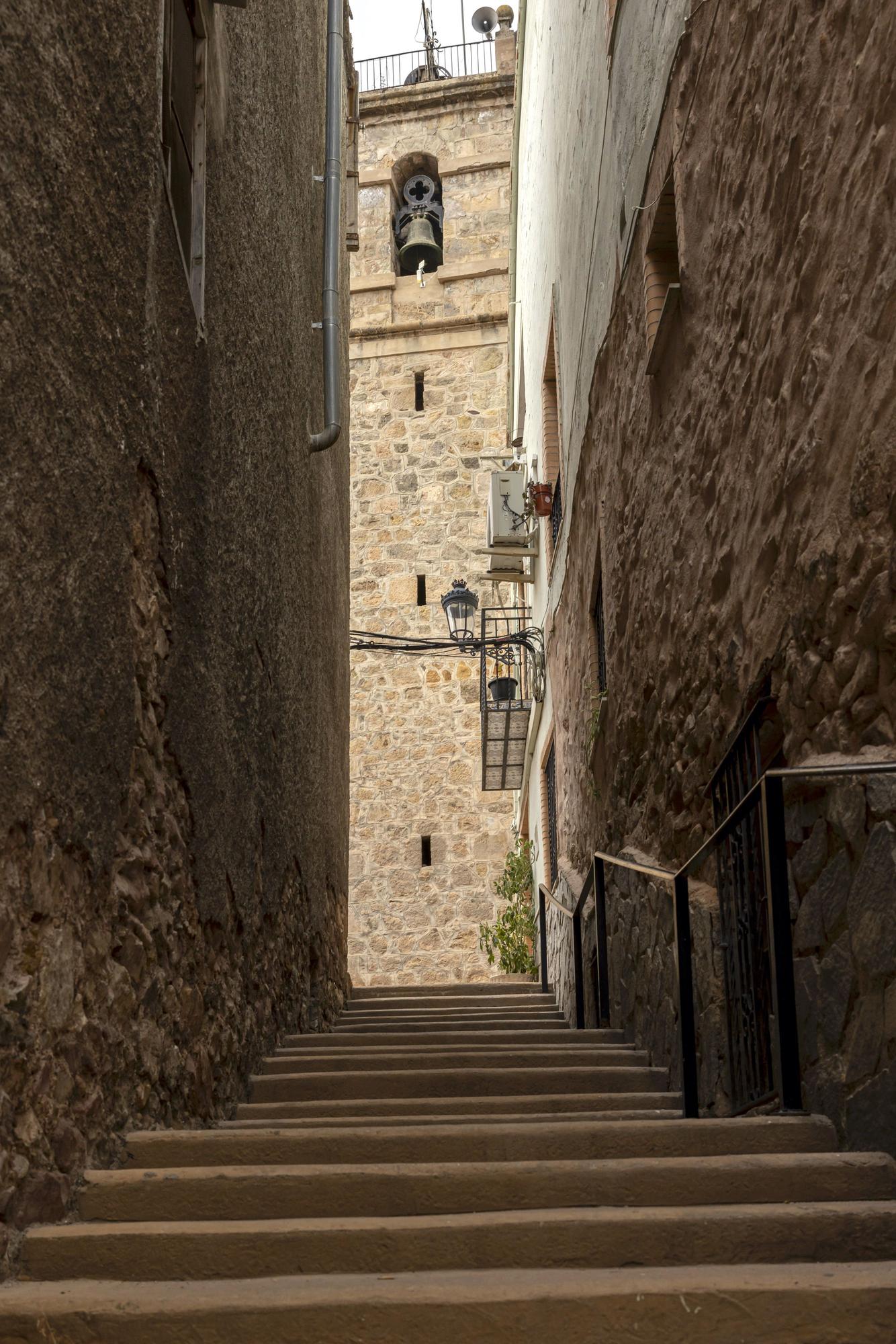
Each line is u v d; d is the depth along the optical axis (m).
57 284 3.13
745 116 4.34
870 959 2.99
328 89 8.04
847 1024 3.13
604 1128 3.35
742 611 4.29
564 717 10.27
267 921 5.77
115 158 3.58
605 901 6.91
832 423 3.39
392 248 19.38
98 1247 2.68
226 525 5.00
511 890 15.27
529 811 14.77
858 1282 2.28
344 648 10.41
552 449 11.98
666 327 5.43
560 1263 2.62
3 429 2.80
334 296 7.80
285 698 6.44
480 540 17.50
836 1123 3.20
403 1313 2.26
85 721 3.28
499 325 18.52
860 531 3.18
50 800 3.04
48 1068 2.99
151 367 3.93
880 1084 2.95
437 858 16.14
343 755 10.02
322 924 7.66
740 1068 3.98
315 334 8.11
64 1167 3.02
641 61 6.24
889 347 3.01
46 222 3.06
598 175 7.86
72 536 3.21
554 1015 8.38
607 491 7.44
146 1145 3.40
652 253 5.96
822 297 3.50
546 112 11.72
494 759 14.63
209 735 4.60
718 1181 2.93
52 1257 2.68
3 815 2.78
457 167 19.50
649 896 5.76
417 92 19.77
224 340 5.07
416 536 17.58
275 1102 4.82
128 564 3.65
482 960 15.70
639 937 6.01
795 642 3.65
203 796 4.48
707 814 4.86
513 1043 6.16
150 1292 2.43
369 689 16.89
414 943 15.84
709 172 4.84
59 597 3.12
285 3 6.95
